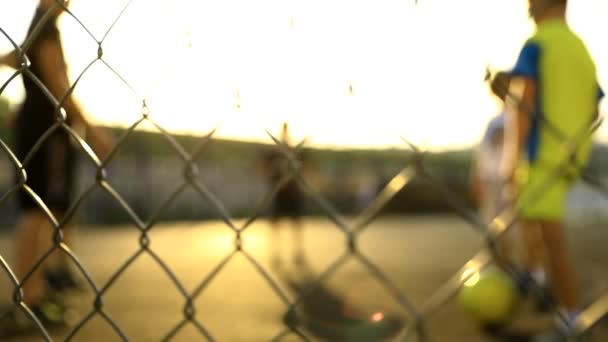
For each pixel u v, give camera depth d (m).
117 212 12.85
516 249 3.48
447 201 1.33
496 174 5.09
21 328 3.74
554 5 2.99
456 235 11.80
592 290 4.73
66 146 3.87
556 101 2.88
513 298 3.59
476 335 3.66
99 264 7.20
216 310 4.50
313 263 7.46
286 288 5.42
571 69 2.88
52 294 4.18
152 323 4.10
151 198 13.36
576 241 9.28
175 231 11.90
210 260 7.68
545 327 3.54
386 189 1.38
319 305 3.05
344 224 1.44
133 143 12.78
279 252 8.17
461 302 3.76
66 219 1.77
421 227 13.68
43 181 3.86
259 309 4.53
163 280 5.85
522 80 2.93
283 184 1.52
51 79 3.47
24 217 3.88
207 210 13.66
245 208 13.49
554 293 3.35
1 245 8.74
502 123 5.16
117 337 3.73
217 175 13.70
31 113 3.77
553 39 2.93
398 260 7.82
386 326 2.84
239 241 1.60
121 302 4.73
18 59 1.83
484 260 1.32
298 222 7.52
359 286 4.12
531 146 2.91
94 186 1.73
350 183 10.29
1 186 10.53
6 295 4.81
